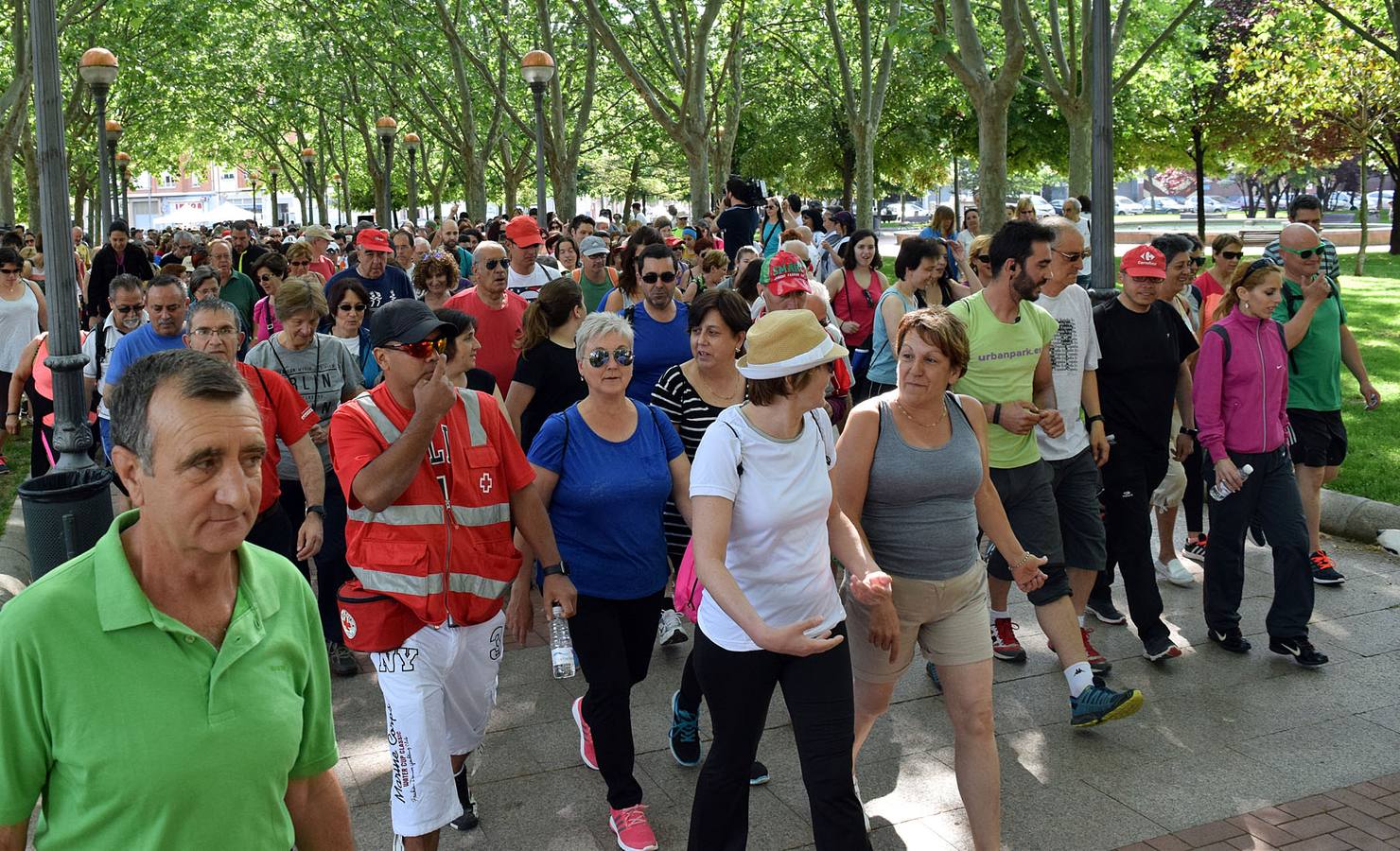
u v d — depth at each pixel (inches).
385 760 196.7
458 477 146.4
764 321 139.6
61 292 253.8
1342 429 277.7
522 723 210.4
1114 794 182.5
